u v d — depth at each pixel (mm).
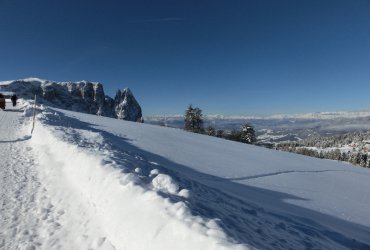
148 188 5543
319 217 7730
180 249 3730
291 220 6676
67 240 5180
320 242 5559
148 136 21391
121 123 31266
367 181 15461
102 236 5082
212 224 3998
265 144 85750
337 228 7004
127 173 6375
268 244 4457
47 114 24172
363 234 7012
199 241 3668
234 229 4496
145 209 4738
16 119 22250
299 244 5078
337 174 16453
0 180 7984
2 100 28641
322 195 10445
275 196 9289
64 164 9023
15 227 5512
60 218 5992
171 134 25859
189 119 74250
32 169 9383
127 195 5352
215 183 9633
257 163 16031
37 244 5039
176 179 7363
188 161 13516
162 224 4246
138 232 4418
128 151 11906
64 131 14664
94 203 6012
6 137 14906
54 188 7547
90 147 10445
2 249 4812
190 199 5324
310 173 15227
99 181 6414
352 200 10438
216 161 14672
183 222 4090
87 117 34125
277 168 15109
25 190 7395
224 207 5910
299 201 9156
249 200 7914
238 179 11180
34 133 15484
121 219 4918
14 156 10969
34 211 6238
